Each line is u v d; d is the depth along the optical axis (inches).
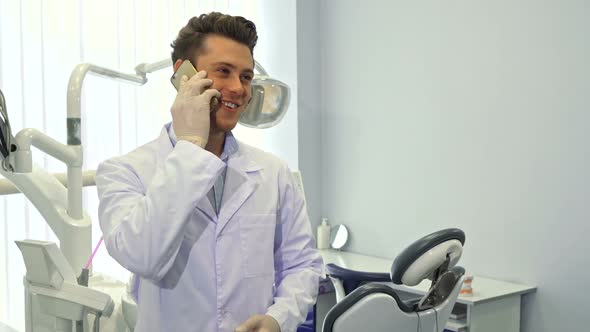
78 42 128.7
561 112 113.9
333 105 157.0
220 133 52.6
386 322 62.6
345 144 154.5
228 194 52.9
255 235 52.7
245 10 157.0
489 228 125.8
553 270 115.8
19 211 122.4
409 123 139.9
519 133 120.3
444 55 132.5
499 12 122.6
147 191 46.5
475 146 127.6
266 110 70.2
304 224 57.9
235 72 49.3
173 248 46.6
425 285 117.6
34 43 123.8
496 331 112.0
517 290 114.2
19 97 122.3
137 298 56.0
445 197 133.5
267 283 53.2
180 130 47.9
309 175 157.8
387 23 143.5
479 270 127.8
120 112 134.4
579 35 110.9
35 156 124.1
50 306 58.6
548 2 115.0
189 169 45.8
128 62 136.3
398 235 143.4
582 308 112.0
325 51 158.1
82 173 81.4
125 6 135.6
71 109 77.6
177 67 51.3
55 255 57.2
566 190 113.6
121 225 46.3
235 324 51.1
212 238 51.2
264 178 55.6
